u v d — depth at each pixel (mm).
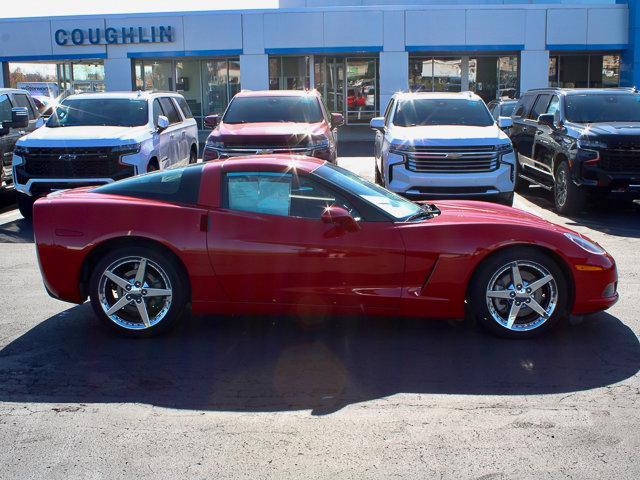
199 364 5090
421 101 12469
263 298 5469
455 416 4199
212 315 6234
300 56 28500
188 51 27062
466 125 11906
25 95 14672
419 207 5980
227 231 5410
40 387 4688
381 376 4840
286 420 4172
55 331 5848
